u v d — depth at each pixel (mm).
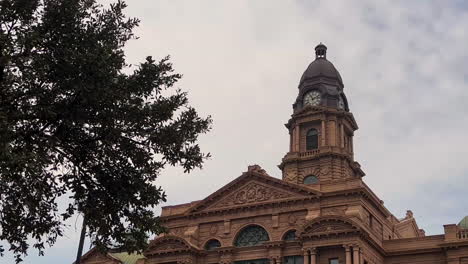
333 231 57969
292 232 63844
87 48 21156
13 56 19547
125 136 22703
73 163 22734
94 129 21922
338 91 86875
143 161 22984
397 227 77375
